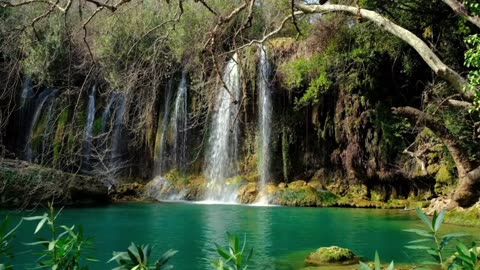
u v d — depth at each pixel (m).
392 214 14.05
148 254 2.00
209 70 17.44
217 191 19.72
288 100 19.94
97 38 13.81
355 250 8.17
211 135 21.06
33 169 13.84
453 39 14.70
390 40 16.08
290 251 8.08
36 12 12.41
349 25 17.36
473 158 12.99
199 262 7.16
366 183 18.27
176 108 21.33
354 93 18.23
